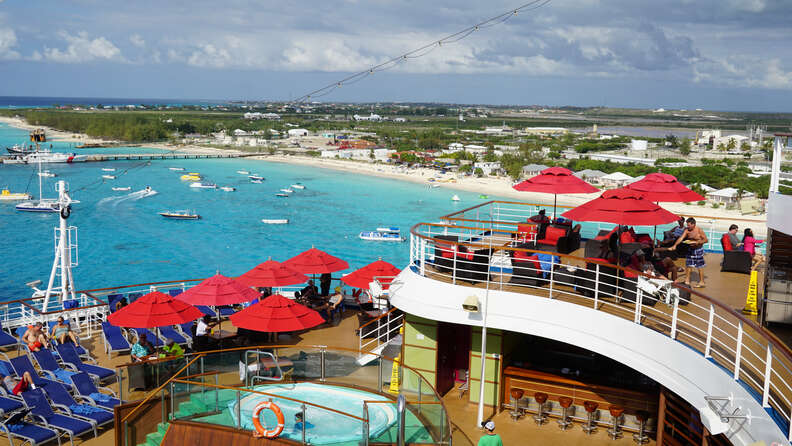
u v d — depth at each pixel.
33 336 16.75
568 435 12.73
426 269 15.01
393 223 82.56
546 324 12.45
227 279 17.05
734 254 15.28
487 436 10.43
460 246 14.42
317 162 172.25
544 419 13.28
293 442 10.41
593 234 64.69
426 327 14.52
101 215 84.19
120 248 65.12
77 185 112.44
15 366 14.41
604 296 12.62
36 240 67.94
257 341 17.44
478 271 13.91
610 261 12.50
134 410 12.06
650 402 12.39
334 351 12.78
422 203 101.62
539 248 16.11
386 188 120.75
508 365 13.96
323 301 19.86
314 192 113.69
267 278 18.61
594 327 11.72
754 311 11.71
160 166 152.25
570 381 13.15
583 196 107.31
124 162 158.62
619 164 128.62
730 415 8.12
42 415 12.84
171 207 92.44
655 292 10.38
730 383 8.34
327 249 65.62
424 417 11.20
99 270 55.91
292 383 12.85
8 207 88.25
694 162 142.38
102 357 17.19
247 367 12.84
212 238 71.31
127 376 13.27
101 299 22.11
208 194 107.56
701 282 13.96
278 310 15.06
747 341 9.90
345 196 108.81
